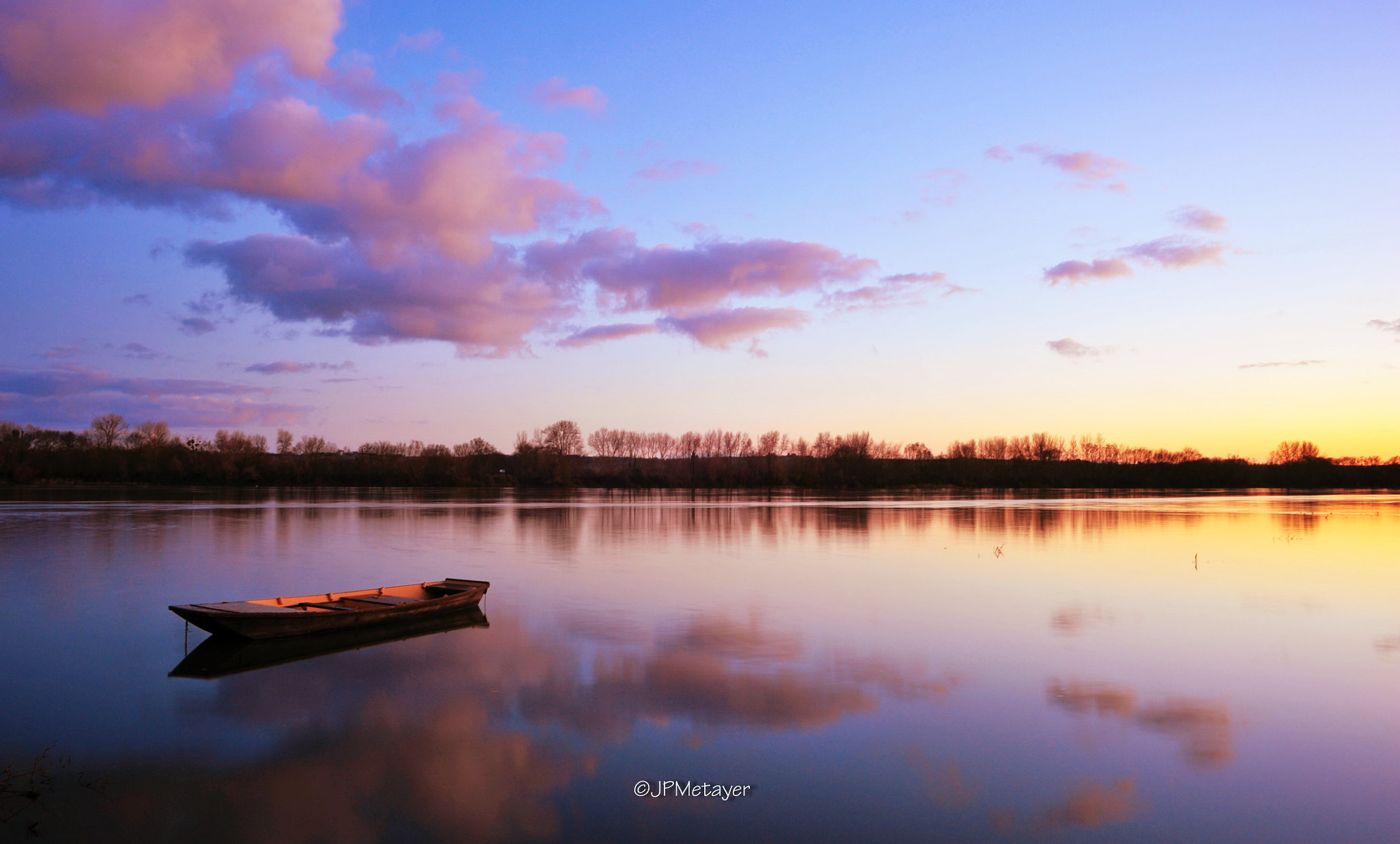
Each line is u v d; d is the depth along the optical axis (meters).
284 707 16.50
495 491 130.88
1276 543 50.94
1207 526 64.25
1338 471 180.88
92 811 11.88
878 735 15.09
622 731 15.27
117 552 41.38
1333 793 12.82
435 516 71.50
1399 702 17.27
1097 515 78.56
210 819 11.68
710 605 27.80
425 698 17.14
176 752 14.12
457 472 143.62
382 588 26.92
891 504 97.94
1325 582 33.84
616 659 20.44
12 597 28.39
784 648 21.61
